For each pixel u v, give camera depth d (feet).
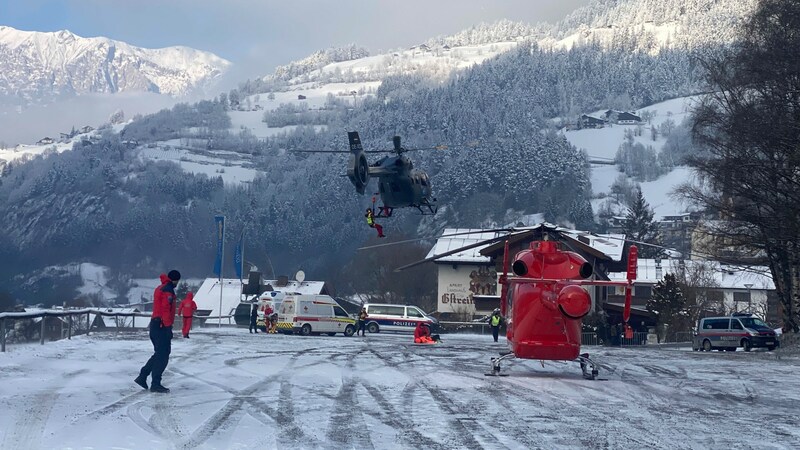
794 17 131.44
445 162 463.42
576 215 423.64
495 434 38.47
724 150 136.15
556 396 53.57
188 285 328.49
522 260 65.36
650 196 542.57
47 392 48.85
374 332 176.86
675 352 120.47
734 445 37.27
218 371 64.64
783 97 129.59
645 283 261.24
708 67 143.74
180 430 37.99
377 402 48.62
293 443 35.60
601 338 183.11
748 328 140.56
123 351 79.41
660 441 37.83
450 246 247.29
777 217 125.80
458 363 79.25
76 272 348.38
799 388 63.21
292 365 72.28
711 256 148.66
